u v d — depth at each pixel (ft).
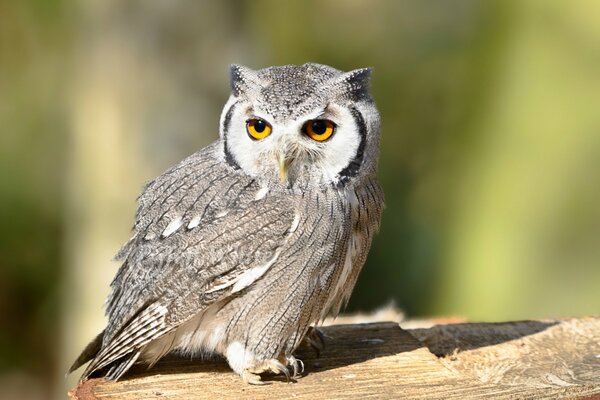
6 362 60.70
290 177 23.68
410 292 58.59
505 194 54.75
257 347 23.54
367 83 24.44
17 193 61.82
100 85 47.65
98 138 48.01
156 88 47.24
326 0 66.64
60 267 61.52
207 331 23.81
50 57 64.08
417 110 65.51
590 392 23.11
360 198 24.41
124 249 25.46
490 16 56.44
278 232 23.25
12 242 61.36
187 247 23.45
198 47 47.29
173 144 47.55
